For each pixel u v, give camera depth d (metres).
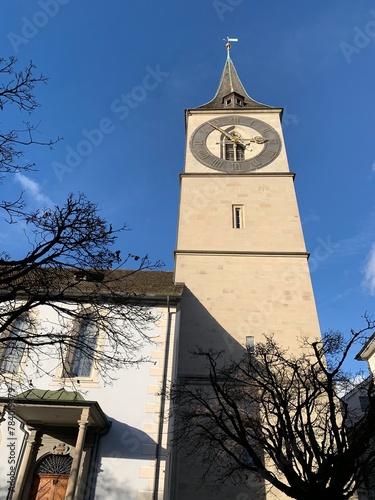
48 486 14.01
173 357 16.48
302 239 24.00
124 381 15.60
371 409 11.14
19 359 16.23
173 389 15.52
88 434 14.33
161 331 16.89
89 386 15.49
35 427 14.83
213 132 30.88
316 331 20.25
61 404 13.51
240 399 15.09
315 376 12.01
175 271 22.67
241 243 23.89
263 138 30.19
